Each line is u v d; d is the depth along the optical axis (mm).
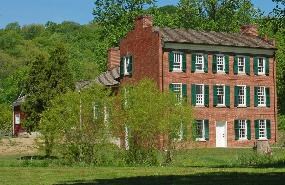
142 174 21766
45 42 140250
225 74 54781
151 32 52438
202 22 73438
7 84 100750
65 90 41000
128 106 29422
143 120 28812
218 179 19109
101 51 72688
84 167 26250
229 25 73812
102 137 29188
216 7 74312
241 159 31312
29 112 41156
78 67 96500
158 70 51312
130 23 69812
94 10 71688
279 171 22312
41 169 24359
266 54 57250
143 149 29266
